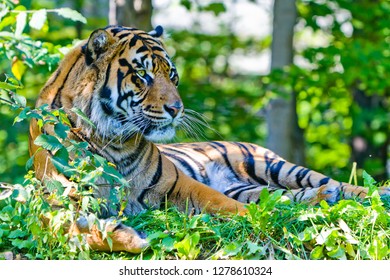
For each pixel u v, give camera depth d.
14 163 22.02
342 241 8.88
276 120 21.17
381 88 20.97
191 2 23.92
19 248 9.38
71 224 9.08
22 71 12.95
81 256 8.87
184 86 23.06
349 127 25.94
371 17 22.39
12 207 9.99
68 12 11.45
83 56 10.14
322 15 23.16
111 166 9.59
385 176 22.36
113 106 9.89
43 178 9.56
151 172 10.28
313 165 27.03
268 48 31.30
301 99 23.30
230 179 12.08
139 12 16.91
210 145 12.28
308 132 26.78
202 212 9.69
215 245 9.05
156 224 9.52
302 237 8.84
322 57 21.48
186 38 28.83
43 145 8.70
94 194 9.52
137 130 10.00
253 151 12.26
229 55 30.73
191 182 10.45
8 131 22.16
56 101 10.02
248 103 25.20
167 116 9.91
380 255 8.71
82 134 9.88
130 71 9.91
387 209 9.94
